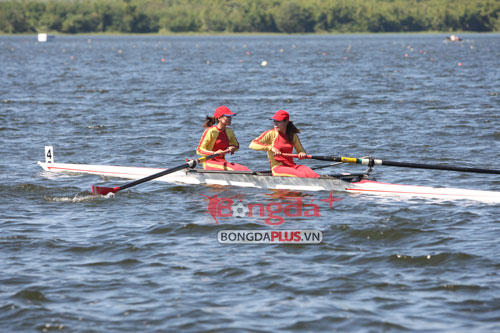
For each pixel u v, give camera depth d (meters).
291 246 36.97
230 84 152.00
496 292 30.08
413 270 33.09
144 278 32.34
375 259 34.66
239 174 52.91
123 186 49.53
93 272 33.19
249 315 28.19
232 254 35.72
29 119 92.81
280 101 116.00
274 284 31.42
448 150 67.31
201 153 53.22
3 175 56.66
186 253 35.94
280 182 51.62
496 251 35.41
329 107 106.31
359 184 49.78
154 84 152.75
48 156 59.41
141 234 39.41
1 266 33.97
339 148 69.81
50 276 32.62
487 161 61.56
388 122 88.00
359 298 29.80
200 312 28.48
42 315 28.33
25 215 43.84
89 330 27.03
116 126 86.25
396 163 49.66
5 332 26.97
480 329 26.62
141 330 27.00
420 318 27.73
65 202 47.56
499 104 106.00
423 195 48.25
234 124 88.94
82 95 127.50
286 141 50.75
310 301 29.52
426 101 111.75
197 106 109.25
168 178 55.12
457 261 34.06
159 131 82.06
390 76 172.25
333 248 36.53
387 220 41.62
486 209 44.34
